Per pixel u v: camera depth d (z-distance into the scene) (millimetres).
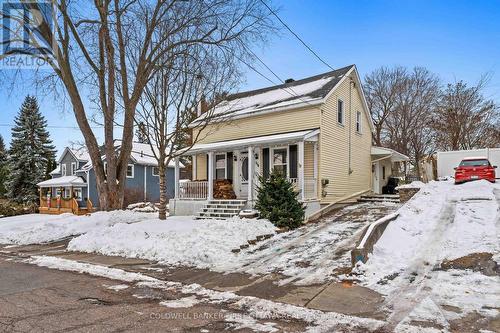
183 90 13117
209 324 4902
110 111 15141
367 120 22344
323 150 16719
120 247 10422
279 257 8969
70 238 13172
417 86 38969
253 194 16703
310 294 6230
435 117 34906
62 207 26984
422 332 4512
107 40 14109
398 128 39531
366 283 6660
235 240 10266
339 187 18109
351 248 9289
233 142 17281
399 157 24125
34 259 9852
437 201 13172
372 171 23375
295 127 17297
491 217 10273
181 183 18750
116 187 15578
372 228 8531
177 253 9359
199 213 16312
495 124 31625
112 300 5980
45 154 38656
